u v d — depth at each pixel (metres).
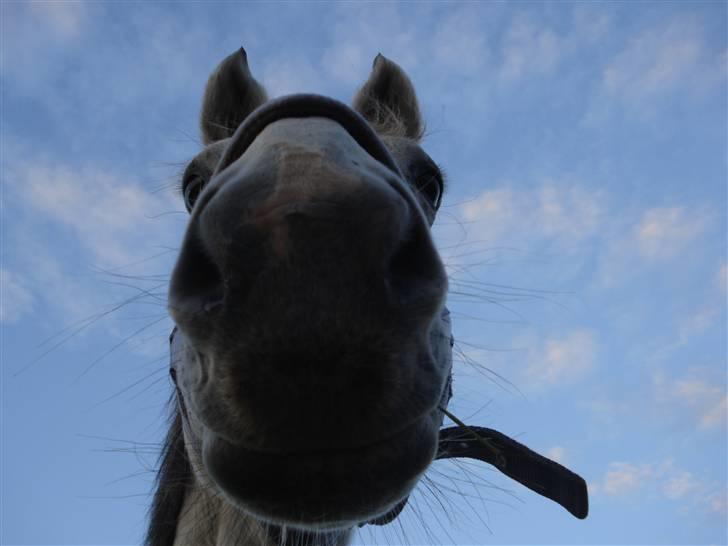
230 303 0.22
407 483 0.25
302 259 0.21
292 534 0.41
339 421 0.23
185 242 0.25
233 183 0.23
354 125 0.27
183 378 0.31
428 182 0.46
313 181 0.22
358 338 0.22
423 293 0.24
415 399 0.25
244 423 0.23
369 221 0.22
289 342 0.22
